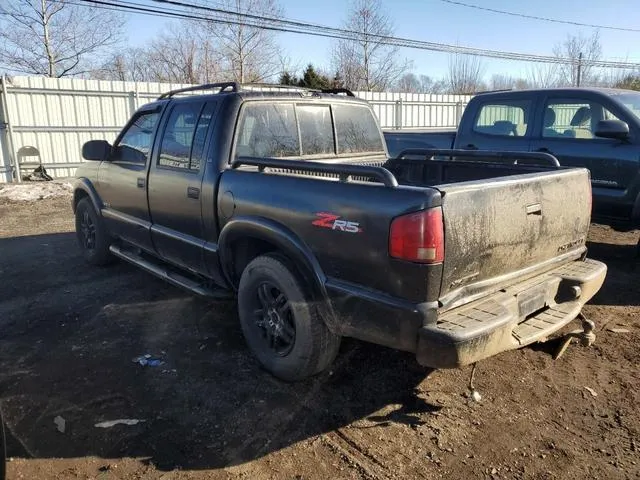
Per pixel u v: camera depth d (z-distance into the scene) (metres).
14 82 14.17
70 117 15.29
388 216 2.70
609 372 3.62
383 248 2.72
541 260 3.28
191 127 4.21
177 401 3.31
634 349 3.95
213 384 3.51
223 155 3.88
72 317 4.68
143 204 4.83
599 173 6.06
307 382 3.52
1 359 3.89
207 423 3.08
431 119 22.78
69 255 6.85
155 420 3.11
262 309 3.63
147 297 5.16
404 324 2.68
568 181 3.39
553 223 3.28
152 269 4.89
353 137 4.91
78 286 5.53
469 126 7.46
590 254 6.68
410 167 4.75
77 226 6.43
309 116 4.50
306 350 3.26
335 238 2.97
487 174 4.18
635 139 5.80
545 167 3.75
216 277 4.09
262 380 3.56
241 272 3.96
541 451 2.80
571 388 3.42
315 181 3.12
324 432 2.99
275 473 2.67
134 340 4.19
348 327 2.99
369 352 3.90
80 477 2.64
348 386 3.47
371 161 5.01
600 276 3.48
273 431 3.00
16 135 14.45
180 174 4.22
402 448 2.84
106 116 15.94
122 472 2.68
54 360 3.87
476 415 3.13
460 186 2.68
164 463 2.74
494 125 7.21
